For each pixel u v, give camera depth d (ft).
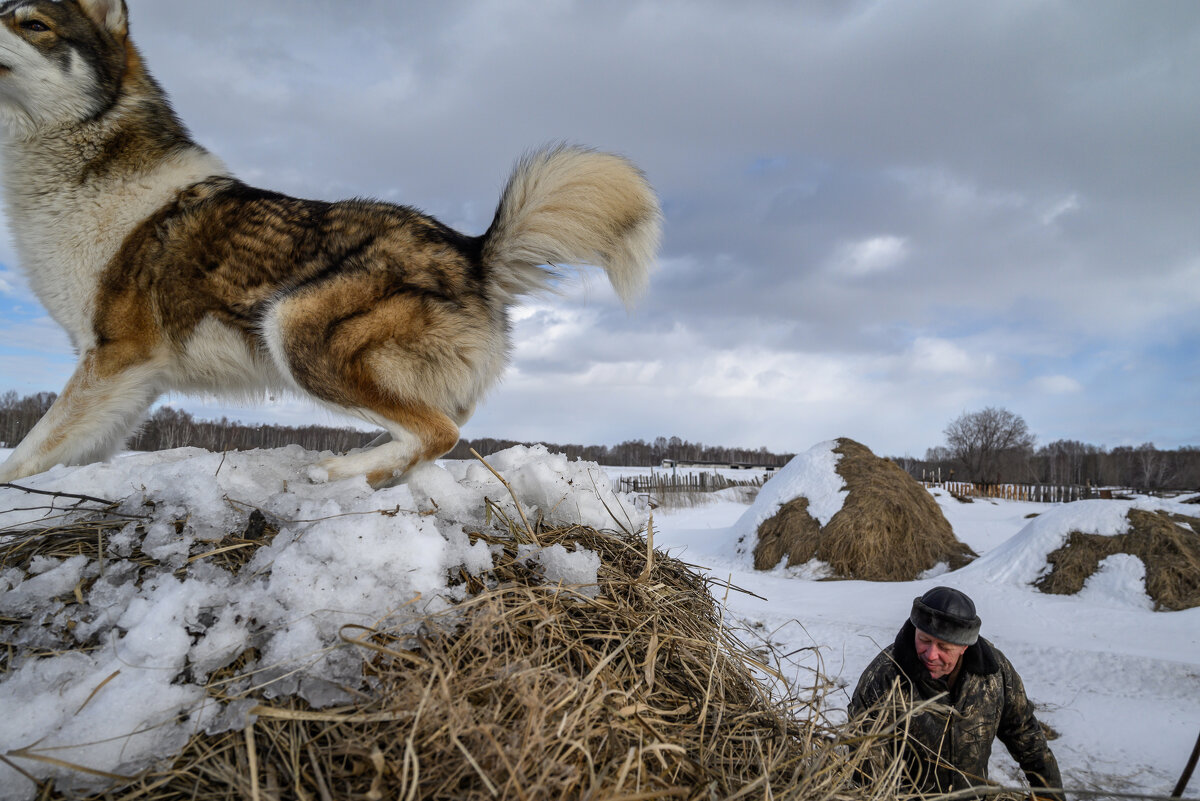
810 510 42.63
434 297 9.32
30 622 4.93
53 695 4.33
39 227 9.87
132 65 10.51
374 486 8.30
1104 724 16.76
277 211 9.44
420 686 4.28
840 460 45.50
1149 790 13.43
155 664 4.56
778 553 41.86
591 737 4.43
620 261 10.09
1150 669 20.27
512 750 3.94
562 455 9.30
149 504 6.20
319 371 8.93
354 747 4.01
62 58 9.66
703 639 6.40
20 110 9.73
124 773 4.01
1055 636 24.58
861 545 39.17
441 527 6.19
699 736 5.16
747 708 5.86
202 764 4.08
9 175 10.08
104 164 9.95
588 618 5.65
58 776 3.92
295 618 4.90
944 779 8.11
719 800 4.44
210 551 5.55
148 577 5.35
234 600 5.04
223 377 10.20
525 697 4.23
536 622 5.30
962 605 8.06
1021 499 110.42
